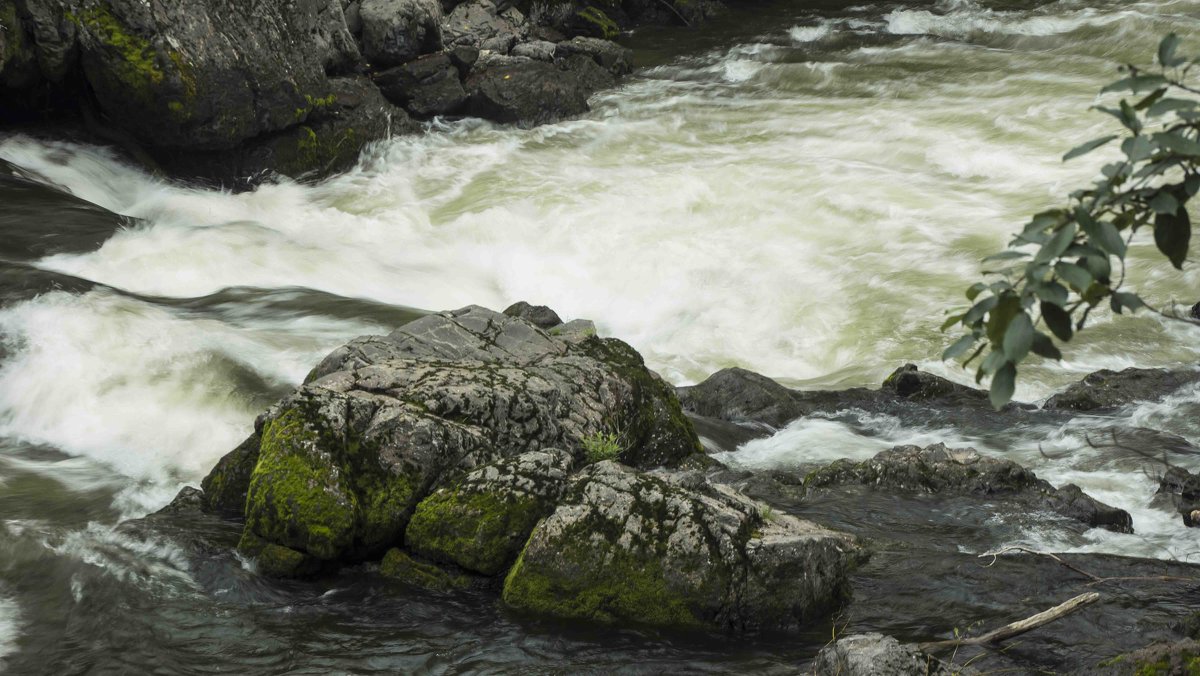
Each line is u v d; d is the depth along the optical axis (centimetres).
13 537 714
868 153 1752
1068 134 1748
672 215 1570
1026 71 2105
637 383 884
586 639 608
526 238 1544
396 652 599
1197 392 1029
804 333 1286
